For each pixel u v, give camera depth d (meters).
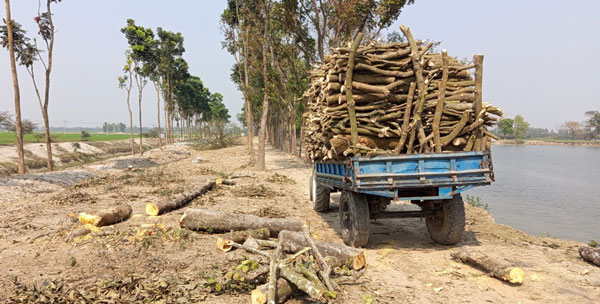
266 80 24.61
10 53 16.80
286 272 4.46
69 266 5.39
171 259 5.71
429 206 6.86
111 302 4.22
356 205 6.34
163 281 4.76
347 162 6.13
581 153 86.94
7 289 4.62
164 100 56.66
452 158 6.09
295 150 35.56
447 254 6.21
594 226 13.48
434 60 6.64
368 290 4.72
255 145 63.16
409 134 6.39
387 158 5.93
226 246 6.11
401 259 5.96
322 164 8.66
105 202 10.84
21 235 7.14
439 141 6.30
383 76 6.48
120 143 70.94
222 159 32.38
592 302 4.32
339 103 6.39
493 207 17.28
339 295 4.50
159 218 8.62
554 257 6.07
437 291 4.67
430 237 7.38
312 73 8.56
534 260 5.90
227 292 4.57
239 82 37.41
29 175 15.55
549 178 32.12
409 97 6.23
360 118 6.29
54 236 6.86
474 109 6.38
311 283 4.23
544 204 18.48
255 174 19.67
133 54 38.28
